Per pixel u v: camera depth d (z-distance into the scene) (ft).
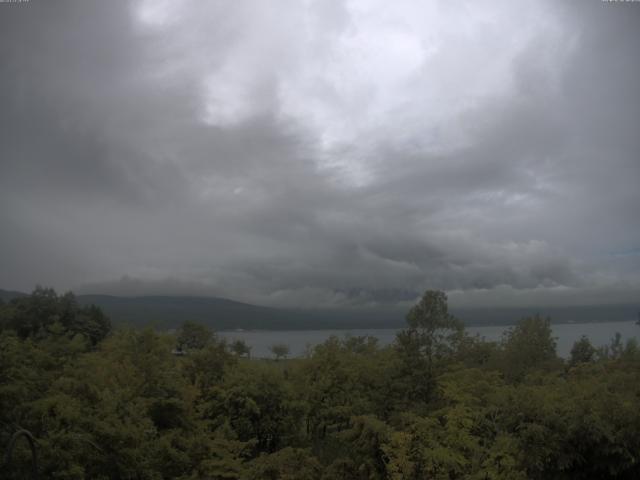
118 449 39.68
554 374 64.34
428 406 59.62
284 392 69.77
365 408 66.64
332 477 44.60
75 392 45.83
